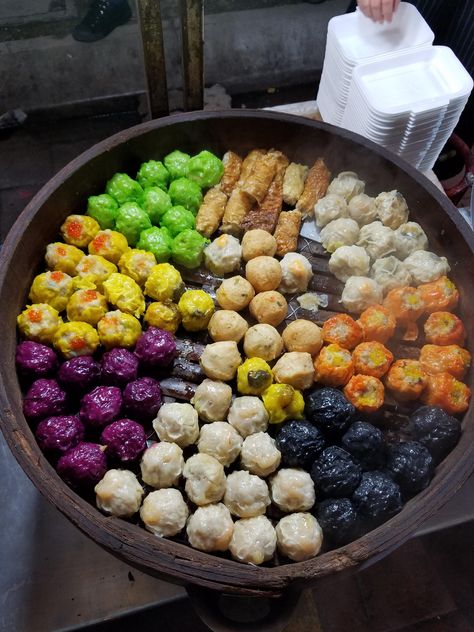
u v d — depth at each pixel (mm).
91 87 876
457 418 490
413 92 602
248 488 433
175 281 507
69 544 545
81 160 533
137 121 896
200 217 555
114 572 542
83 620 525
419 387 479
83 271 513
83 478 429
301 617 646
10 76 844
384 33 633
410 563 677
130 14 867
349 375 487
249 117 575
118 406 460
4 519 549
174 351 484
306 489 438
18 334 490
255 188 563
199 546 419
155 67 576
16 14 845
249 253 531
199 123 575
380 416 491
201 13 538
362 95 597
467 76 604
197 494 432
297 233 561
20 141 860
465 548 687
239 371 478
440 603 664
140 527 432
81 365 467
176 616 592
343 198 575
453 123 626
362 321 510
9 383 440
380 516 430
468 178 838
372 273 546
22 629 519
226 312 498
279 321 514
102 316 498
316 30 925
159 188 567
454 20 800
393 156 561
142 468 442
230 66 922
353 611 654
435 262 535
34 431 462
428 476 447
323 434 465
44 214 514
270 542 421
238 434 464
